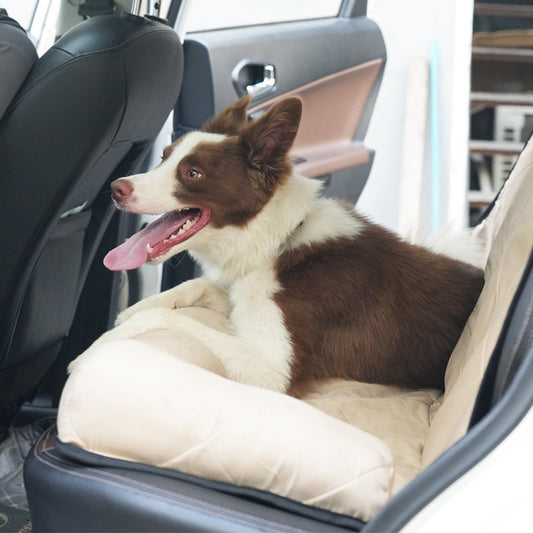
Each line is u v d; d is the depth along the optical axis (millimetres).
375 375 2025
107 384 1243
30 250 1937
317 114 3475
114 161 2195
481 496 1028
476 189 5641
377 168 5215
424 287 2082
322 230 2092
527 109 5723
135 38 1918
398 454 1583
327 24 3512
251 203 2072
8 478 2182
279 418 1235
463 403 1375
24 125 1871
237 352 1898
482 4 5816
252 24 3291
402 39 5133
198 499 1186
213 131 2270
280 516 1175
